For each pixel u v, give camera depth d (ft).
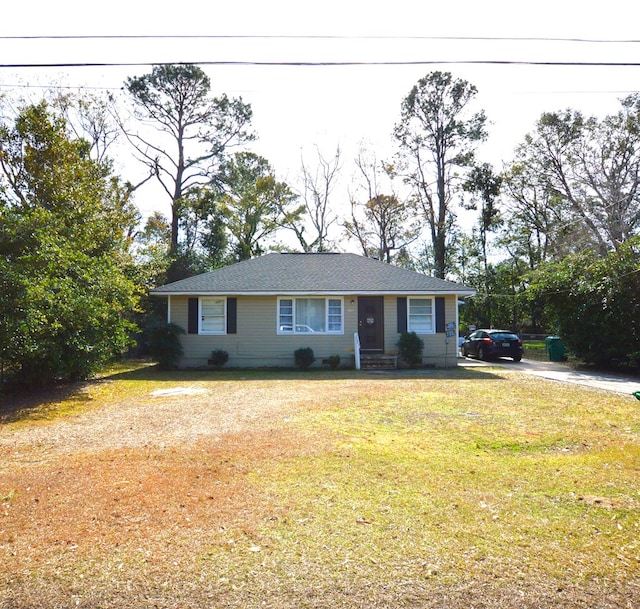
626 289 47.80
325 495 15.05
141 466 17.94
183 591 10.05
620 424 24.75
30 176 57.11
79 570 10.78
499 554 11.46
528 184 116.78
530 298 59.98
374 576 10.55
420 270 133.39
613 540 12.18
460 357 71.82
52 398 34.09
